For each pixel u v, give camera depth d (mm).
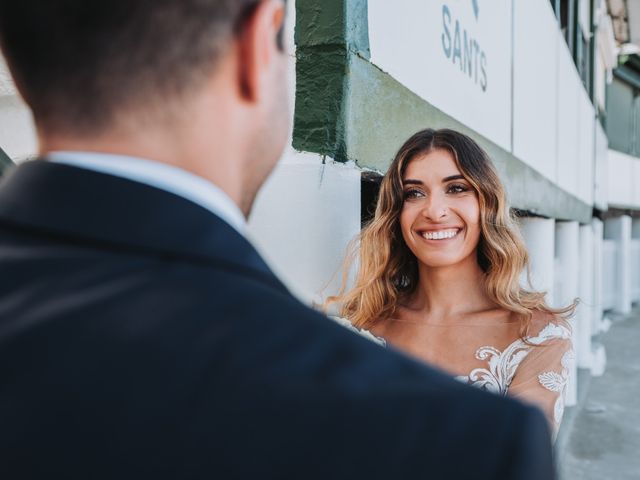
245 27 447
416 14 1948
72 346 362
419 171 1514
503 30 3354
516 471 333
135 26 405
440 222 1484
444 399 356
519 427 345
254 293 404
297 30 1487
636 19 10883
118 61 408
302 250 1518
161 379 354
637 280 13836
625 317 11883
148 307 379
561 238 6531
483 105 2898
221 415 347
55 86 416
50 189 415
